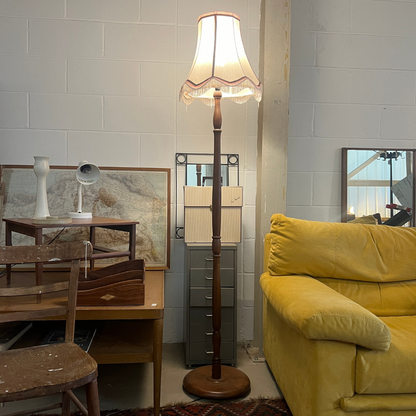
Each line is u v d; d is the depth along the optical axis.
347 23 2.58
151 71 2.42
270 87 2.38
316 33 2.56
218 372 1.95
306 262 1.94
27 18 2.32
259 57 2.46
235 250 2.16
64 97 2.37
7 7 2.31
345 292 1.95
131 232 1.90
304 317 1.39
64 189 2.37
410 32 2.63
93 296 1.67
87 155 2.40
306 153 2.59
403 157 2.64
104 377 2.07
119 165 2.42
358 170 2.61
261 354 2.36
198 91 1.87
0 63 2.32
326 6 2.56
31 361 1.26
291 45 2.55
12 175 2.33
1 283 2.01
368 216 2.61
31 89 2.34
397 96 2.64
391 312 1.95
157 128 2.44
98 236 2.40
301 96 2.57
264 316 2.23
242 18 2.45
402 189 2.63
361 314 1.39
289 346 1.68
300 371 1.53
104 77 2.39
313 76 2.57
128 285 1.70
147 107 2.42
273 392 1.93
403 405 1.43
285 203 2.41
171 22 2.41
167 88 2.43
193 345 2.17
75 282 1.43
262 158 2.40
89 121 2.39
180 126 2.45
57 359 1.28
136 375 2.10
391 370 1.42
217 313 1.94
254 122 2.49
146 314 1.66
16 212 2.33
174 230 2.48
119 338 1.86
